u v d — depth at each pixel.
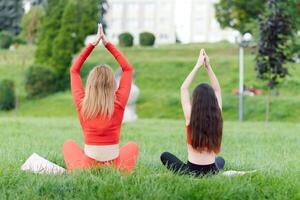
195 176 7.98
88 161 8.09
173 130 19.70
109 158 8.09
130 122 23.81
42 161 8.96
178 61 48.62
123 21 70.06
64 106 41.12
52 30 46.72
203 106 7.86
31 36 57.88
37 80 43.59
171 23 69.06
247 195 7.13
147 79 45.84
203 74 45.66
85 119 8.07
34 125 20.97
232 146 14.63
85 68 48.06
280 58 27.42
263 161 11.34
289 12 26.72
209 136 7.85
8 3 71.94
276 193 7.32
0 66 51.16
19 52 55.59
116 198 6.84
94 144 8.07
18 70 50.06
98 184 7.23
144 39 58.47
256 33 29.47
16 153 11.45
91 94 7.97
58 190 7.16
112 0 70.06
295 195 7.32
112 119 8.05
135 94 24.08
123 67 8.39
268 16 27.02
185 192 6.98
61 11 47.12
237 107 37.22
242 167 10.12
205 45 56.62
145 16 69.81
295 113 35.75
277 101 37.28
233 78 44.22
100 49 53.44
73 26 47.38
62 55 45.94
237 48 53.22
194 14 68.69
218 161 8.84
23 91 45.06
